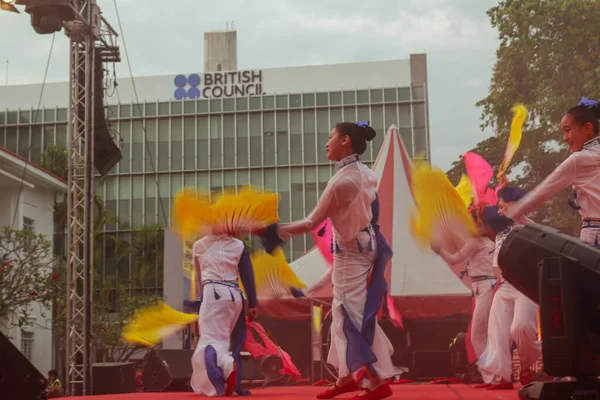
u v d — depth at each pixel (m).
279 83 42.03
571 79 19.72
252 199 5.99
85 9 12.91
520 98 20.12
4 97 42.44
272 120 41.72
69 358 12.70
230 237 6.18
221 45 47.09
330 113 41.31
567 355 3.00
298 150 41.31
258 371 11.41
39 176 23.16
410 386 8.02
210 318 5.99
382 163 13.47
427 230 7.23
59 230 27.69
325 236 11.78
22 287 15.13
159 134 42.03
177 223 6.19
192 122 42.06
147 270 34.25
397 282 12.45
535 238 3.24
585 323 3.03
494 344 6.38
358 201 4.56
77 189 13.09
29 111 42.00
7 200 22.59
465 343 10.66
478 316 6.91
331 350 4.77
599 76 19.03
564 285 3.02
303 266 12.66
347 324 4.48
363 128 4.65
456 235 7.11
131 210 41.25
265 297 12.12
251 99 41.97
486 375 6.36
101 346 23.39
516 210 3.89
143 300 23.73
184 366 10.59
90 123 12.90
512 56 20.44
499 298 6.43
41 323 23.48
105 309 25.56
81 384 12.52
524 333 6.09
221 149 41.69
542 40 20.17
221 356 5.88
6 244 16.30
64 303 17.14
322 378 11.57
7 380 4.30
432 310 12.42
